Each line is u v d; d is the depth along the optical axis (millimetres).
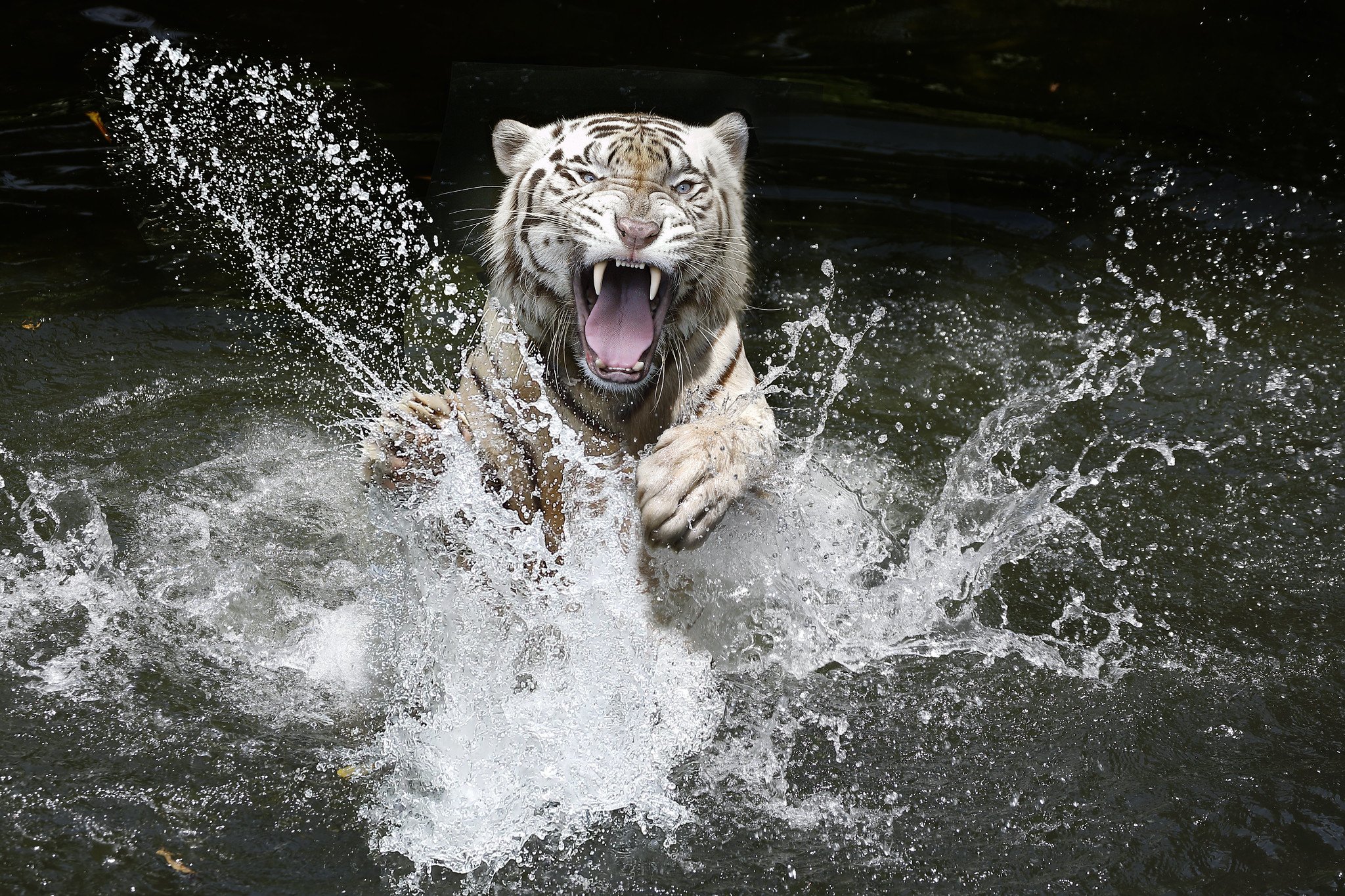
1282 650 6020
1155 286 10086
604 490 6258
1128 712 5625
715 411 6273
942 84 12531
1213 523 7109
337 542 7012
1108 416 8281
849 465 7863
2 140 10969
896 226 10945
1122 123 12391
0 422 7715
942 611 6531
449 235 9938
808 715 5754
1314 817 4875
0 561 6449
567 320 6414
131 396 8195
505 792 5168
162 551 6727
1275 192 11547
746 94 11945
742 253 6805
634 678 5895
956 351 9227
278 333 9109
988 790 5188
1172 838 4812
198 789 5016
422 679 5902
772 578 6492
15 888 4387
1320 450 7730
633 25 12656
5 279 9453
